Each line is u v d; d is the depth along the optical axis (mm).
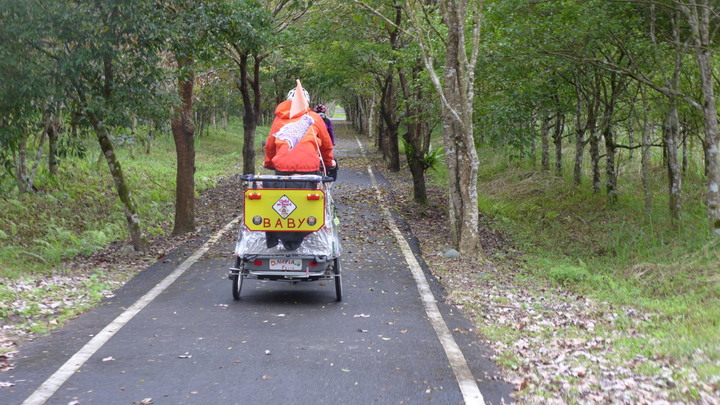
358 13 18797
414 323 7496
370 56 24109
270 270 8539
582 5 12547
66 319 7449
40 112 12055
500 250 13656
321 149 9266
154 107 11797
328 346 6484
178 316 7727
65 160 20984
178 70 12695
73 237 13109
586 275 10414
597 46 13734
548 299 9008
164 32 11383
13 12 10258
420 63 18609
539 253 13227
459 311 8203
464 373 5605
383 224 16422
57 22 10383
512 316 7949
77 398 4902
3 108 11086
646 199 15344
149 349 6273
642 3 12297
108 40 10773
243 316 7793
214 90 35938
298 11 22438
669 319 7656
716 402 4648
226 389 5164
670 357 5973
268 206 8273
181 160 15156
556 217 17438
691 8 11695
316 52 25906
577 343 6684
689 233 12297
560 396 5051
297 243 8422
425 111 19672
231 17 14266
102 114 11508
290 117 8969
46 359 5867
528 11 13172
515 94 15305
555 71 15727
